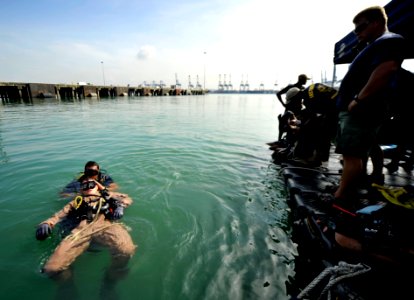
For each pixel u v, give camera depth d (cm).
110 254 264
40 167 523
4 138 775
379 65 196
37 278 230
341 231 213
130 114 1534
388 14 397
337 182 402
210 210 364
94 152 644
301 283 230
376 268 193
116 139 802
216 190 434
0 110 1510
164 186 448
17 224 319
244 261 258
